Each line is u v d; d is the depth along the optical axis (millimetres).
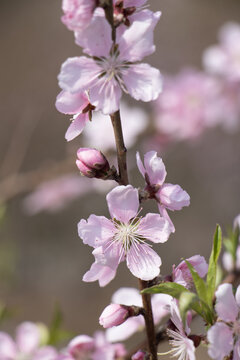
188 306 471
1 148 1902
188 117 1056
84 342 568
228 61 995
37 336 642
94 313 1531
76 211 1742
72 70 476
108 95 478
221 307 480
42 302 1564
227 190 1764
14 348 641
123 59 478
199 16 2193
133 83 479
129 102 1711
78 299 1582
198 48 2100
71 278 1642
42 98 2008
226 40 1007
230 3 2217
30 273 1635
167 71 2010
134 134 882
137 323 555
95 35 473
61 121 1920
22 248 1654
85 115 487
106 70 478
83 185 1136
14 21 2273
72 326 1498
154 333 500
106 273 495
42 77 2080
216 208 1751
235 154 1790
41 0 2311
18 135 1816
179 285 480
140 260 491
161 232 490
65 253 1696
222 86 1057
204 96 1055
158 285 480
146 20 481
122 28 487
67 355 570
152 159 492
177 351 496
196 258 494
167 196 489
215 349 474
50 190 1129
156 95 477
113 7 480
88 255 1701
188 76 1067
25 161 1840
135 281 1563
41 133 1894
